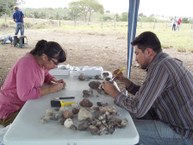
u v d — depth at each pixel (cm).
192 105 163
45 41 183
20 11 832
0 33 1002
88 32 1239
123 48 839
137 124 174
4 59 605
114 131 116
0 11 1296
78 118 125
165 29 1251
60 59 177
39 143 106
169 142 166
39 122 124
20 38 776
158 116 177
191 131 164
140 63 170
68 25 1471
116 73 207
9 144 106
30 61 172
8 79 191
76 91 173
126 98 151
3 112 191
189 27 1352
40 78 177
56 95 165
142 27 1270
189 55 723
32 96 158
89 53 730
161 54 164
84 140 107
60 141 106
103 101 156
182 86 160
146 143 167
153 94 151
